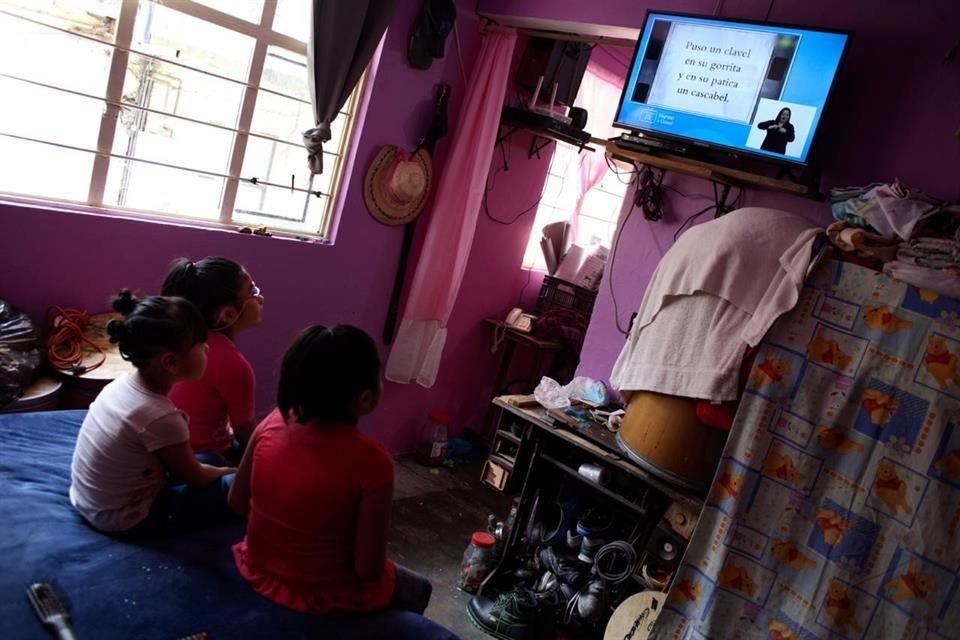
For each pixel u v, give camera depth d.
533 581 2.82
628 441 2.42
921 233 1.95
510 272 4.32
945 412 1.76
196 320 1.70
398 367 3.70
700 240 2.24
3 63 2.38
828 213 2.50
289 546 1.59
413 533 3.19
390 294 3.65
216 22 2.71
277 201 3.22
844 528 1.88
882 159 2.38
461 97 3.58
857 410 1.89
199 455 2.04
